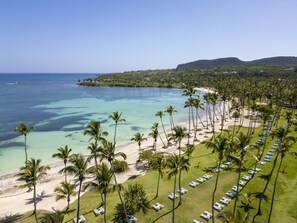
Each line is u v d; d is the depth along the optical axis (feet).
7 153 219.00
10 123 332.19
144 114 408.87
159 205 124.77
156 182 154.71
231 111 412.16
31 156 212.23
